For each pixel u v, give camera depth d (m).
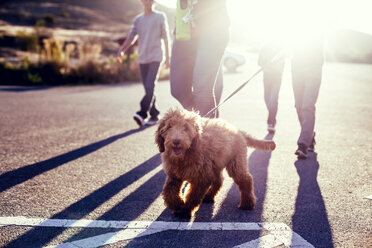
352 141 5.87
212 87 4.15
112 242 2.64
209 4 4.00
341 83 15.88
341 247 2.57
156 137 3.23
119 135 6.25
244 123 7.23
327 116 8.18
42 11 68.44
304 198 3.52
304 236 2.74
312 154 5.14
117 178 4.10
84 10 74.94
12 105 9.41
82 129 6.71
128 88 13.69
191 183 3.13
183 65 4.36
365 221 2.99
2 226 2.87
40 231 2.80
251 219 3.07
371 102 10.38
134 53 17.91
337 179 4.07
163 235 2.75
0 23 45.81
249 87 13.58
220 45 4.06
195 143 2.99
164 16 6.82
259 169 4.47
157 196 3.58
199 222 3.01
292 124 7.25
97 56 16.59
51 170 4.35
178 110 3.21
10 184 3.85
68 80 15.38
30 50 25.30
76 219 3.02
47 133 6.36
